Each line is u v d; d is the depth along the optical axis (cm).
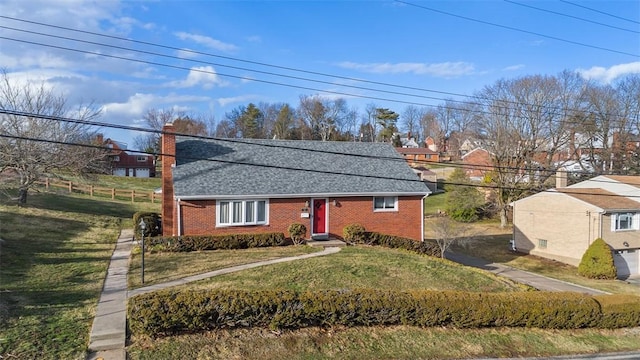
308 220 2377
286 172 2466
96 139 4594
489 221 4975
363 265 1812
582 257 3012
